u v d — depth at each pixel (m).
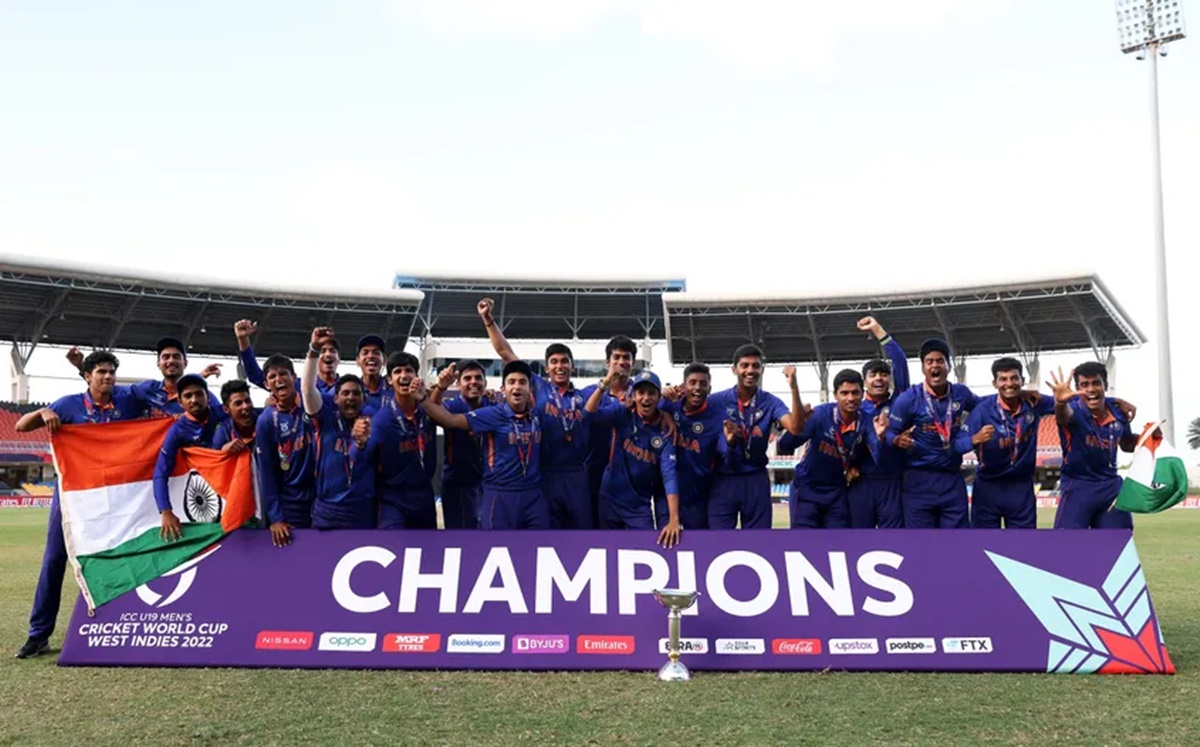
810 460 6.45
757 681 4.61
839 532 5.30
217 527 5.36
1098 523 6.14
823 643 4.95
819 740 3.56
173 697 4.26
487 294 39.03
